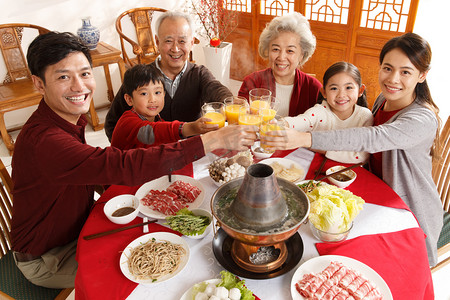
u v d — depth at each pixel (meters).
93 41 3.79
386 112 1.71
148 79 1.85
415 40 1.47
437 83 4.49
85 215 1.53
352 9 4.02
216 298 0.97
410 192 1.61
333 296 0.99
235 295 1.00
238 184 1.19
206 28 5.03
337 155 1.71
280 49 2.04
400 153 1.57
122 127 1.86
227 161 1.58
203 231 1.25
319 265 1.13
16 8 3.62
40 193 1.38
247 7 4.96
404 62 1.49
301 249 1.18
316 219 1.23
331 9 4.15
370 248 1.21
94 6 4.12
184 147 1.24
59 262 1.48
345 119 1.86
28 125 1.34
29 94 3.39
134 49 3.81
